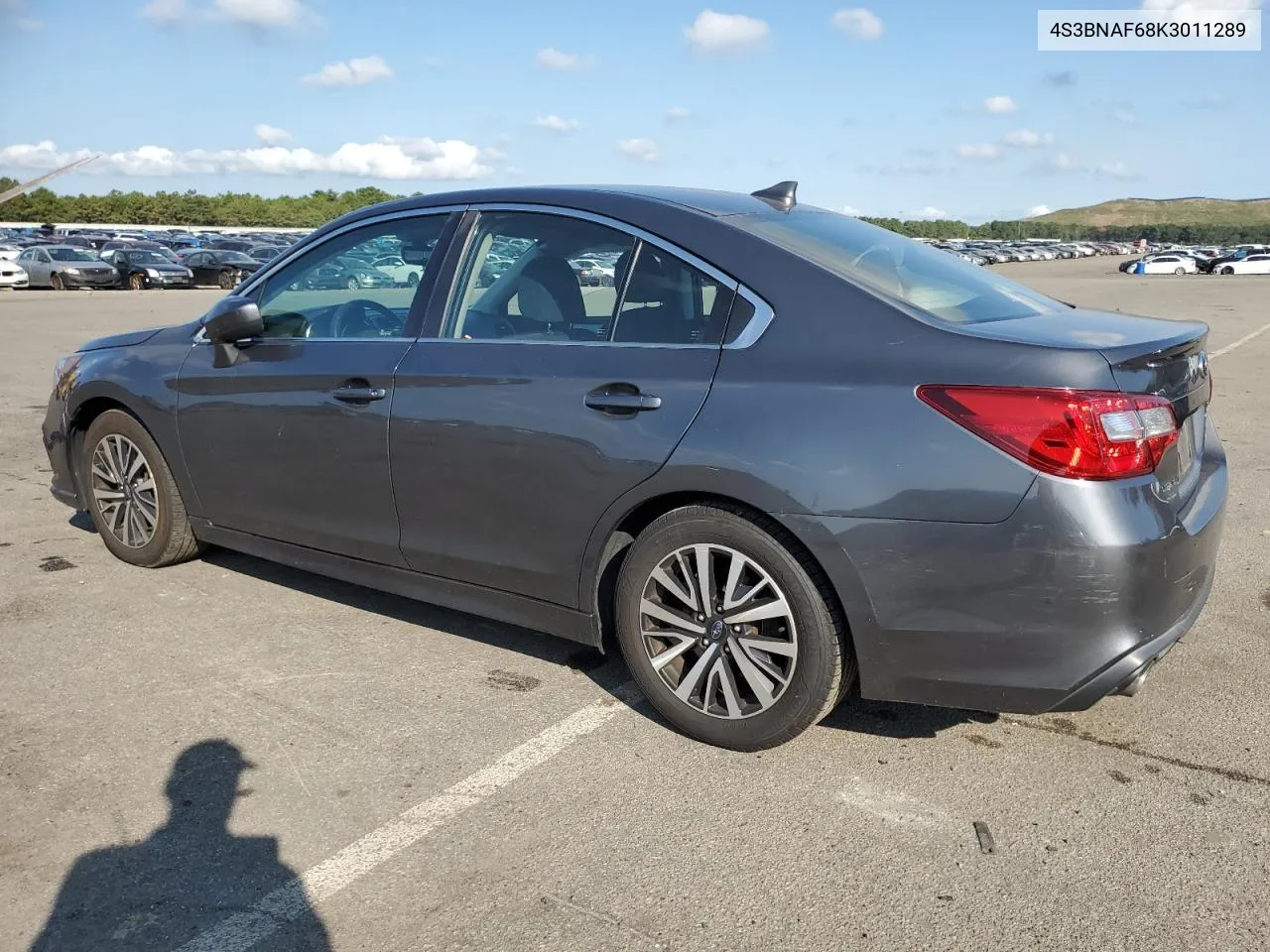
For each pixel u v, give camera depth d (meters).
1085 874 2.47
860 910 2.34
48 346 15.15
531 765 2.99
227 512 4.19
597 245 3.25
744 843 2.61
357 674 3.61
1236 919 2.31
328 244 3.97
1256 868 2.49
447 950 2.22
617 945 2.23
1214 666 3.65
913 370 2.64
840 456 2.65
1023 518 2.49
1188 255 62.94
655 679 3.14
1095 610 2.49
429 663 3.71
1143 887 2.42
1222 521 2.96
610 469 3.00
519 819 2.71
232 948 2.23
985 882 2.45
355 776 2.92
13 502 6.01
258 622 4.10
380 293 3.73
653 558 3.04
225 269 36.62
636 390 2.98
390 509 3.58
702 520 2.90
